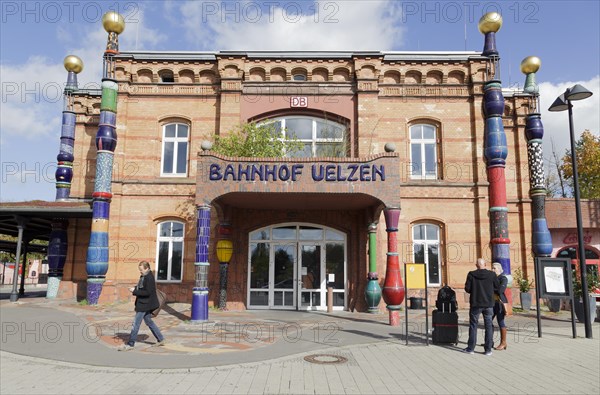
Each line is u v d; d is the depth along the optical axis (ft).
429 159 60.75
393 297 42.42
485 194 58.23
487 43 60.70
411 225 58.44
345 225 57.67
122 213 58.23
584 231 74.28
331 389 21.38
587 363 27.20
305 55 60.49
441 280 57.67
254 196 46.88
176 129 61.52
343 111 60.08
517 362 27.37
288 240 58.34
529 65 67.82
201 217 43.32
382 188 43.86
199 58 60.85
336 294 57.36
